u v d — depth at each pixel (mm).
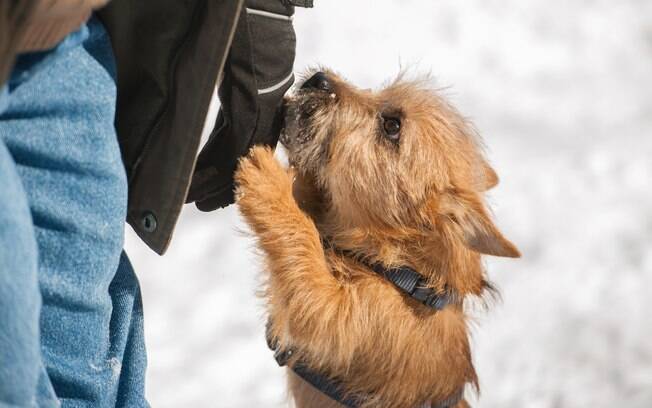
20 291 1648
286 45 2559
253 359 5031
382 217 3410
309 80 3508
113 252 2164
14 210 1655
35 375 1710
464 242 3336
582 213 6484
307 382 3391
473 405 4969
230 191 2990
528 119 7473
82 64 2064
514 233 6234
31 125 1958
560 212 6477
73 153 2029
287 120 3256
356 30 7852
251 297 5398
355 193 3424
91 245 2104
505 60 8016
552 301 5703
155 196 2348
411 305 3334
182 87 2268
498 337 5422
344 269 3338
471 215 3316
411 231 3424
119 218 2164
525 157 7035
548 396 5055
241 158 3004
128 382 2457
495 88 7738
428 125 3615
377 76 7418
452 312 3490
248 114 2545
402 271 3344
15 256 1642
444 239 3375
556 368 5234
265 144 3023
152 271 5492
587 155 7098
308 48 7605
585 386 5125
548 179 6797
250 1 2438
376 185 3432
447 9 8281
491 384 5125
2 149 1684
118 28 2266
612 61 8297
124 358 2475
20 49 1845
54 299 2078
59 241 2055
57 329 2131
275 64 2541
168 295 5348
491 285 3732
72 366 2180
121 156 2357
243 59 2475
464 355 3545
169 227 2342
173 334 5117
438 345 3361
